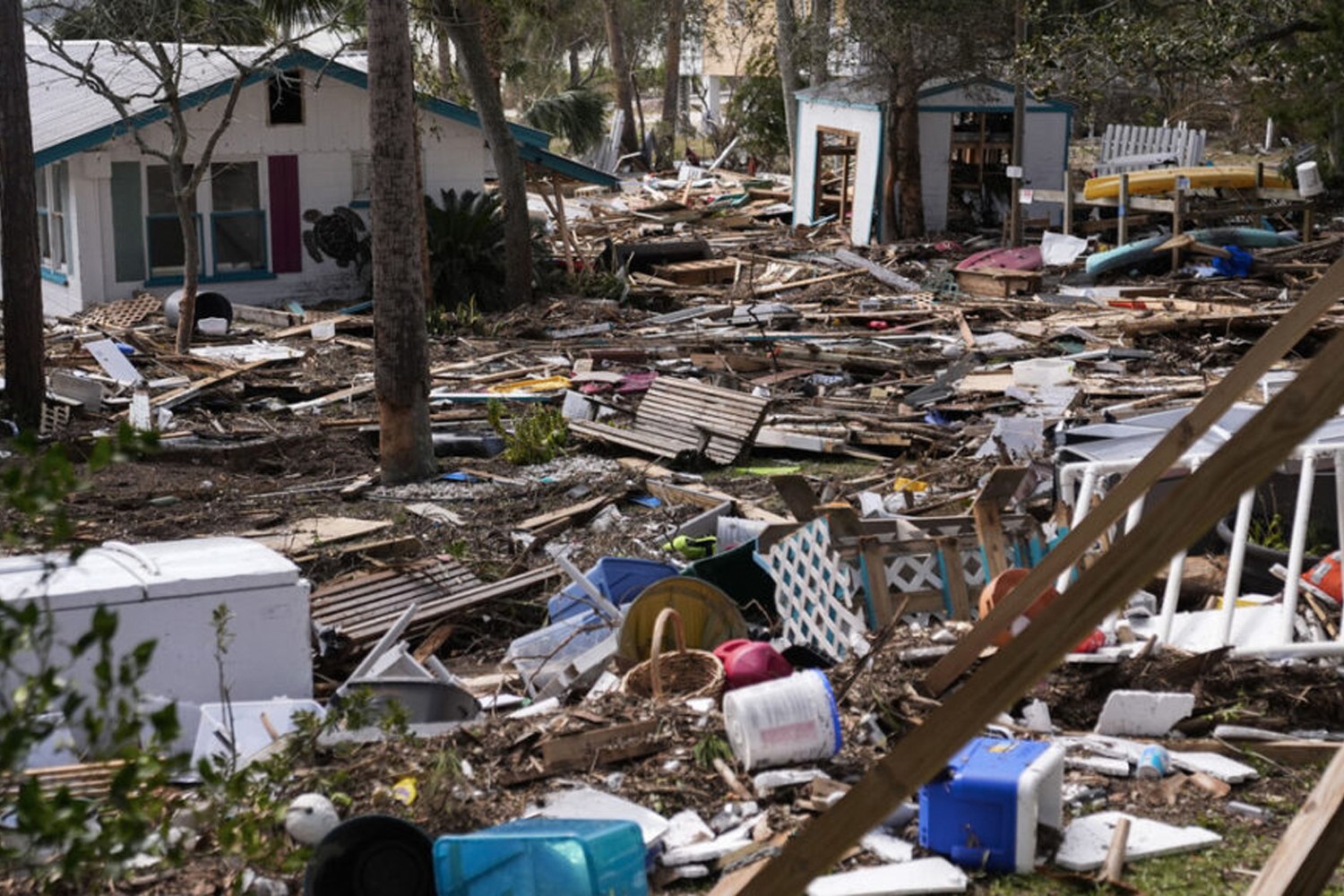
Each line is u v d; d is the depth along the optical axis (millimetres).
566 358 22641
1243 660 7707
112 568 8414
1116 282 29500
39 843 3498
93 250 26750
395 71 15320
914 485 14430
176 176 22422
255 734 7312
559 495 15141
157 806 4176
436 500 15016
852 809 3529
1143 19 27641
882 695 7297
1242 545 8336
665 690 7828
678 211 43625
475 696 8828
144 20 23406
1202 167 32719
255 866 5836
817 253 34656
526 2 31484
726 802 6613
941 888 5898
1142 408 17250
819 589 9016
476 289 28156
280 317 26031
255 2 28984
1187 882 5961
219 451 16656
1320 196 34500
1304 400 3121
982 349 22438
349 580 11883
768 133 53781
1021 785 6043
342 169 28891
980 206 38250
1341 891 5758
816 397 19656
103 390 19625
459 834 6172
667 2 63781
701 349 23000
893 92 36094
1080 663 7613
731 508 14164
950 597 9055
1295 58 29844
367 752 6914
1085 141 55594
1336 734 7242
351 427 18188
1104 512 6465
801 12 59812
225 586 8219
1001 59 34312
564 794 6609
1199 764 6875
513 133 29812
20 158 17781
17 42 17828
